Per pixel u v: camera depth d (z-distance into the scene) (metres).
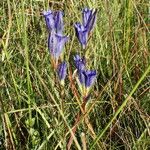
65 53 0.66
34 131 0.59
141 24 0.83
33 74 0.69
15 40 0.76
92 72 0.41
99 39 0.78
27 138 0.62
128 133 0.62
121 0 0.90
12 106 0.62
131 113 0.64
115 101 0.65
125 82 0.72
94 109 0.66
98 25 0.86
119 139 0.62
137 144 0.57
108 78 0.75
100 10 0.86
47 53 0.72
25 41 0.55
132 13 0.83
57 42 0.41
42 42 0.77
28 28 0.82
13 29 0.81
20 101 0.62
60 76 0.43
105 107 0.66
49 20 0.41
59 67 0.42
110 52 0.79
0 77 0.67
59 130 0.52
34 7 0.87
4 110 0.56
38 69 0.71
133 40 0.82
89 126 0.49
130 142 0.62
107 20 0.84
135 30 0.79
